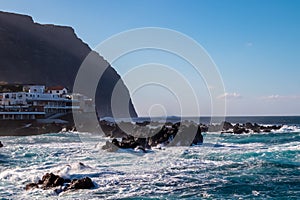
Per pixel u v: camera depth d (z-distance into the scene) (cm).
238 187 1877
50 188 1798
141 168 2352
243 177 2114
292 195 1733
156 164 2523
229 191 1802
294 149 3322
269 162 2620
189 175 2153
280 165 2502
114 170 2244
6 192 1747
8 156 3064
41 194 1705
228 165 2502
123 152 3222
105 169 2270
